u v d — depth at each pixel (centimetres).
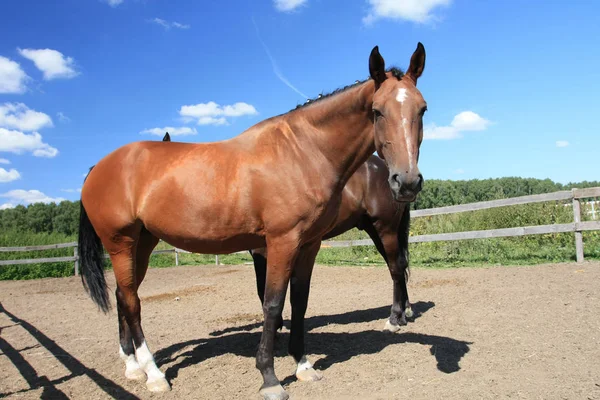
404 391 304
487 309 518
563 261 828
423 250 1180
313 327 519
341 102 312
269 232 311
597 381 298
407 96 272
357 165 325
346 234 1399
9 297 930
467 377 321
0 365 425
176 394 329
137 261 405
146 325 579
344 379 337
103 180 361
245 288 898
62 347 486
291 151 316
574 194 785
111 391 342
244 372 369
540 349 369
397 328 471
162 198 331
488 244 1074
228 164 321
